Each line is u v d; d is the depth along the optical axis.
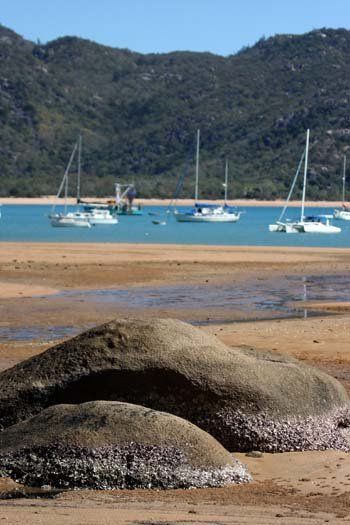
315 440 10.80
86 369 10.61
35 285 33.41
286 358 11.64
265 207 173.12
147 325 10.83
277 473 10.08
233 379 10.62
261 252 52.78
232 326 23.36
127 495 9.20
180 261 45.06
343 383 15.51
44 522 8.18
